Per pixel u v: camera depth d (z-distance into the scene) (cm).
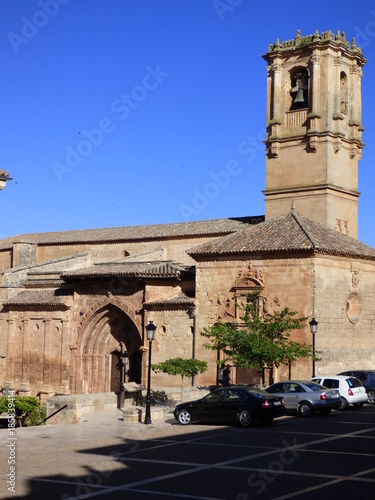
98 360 5941
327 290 4831
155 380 5306
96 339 5925
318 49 5862
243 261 5003
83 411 3838
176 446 2617
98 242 6950
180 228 6512
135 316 5534
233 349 4406
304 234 4959
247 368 4609
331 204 5772
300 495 1783
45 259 7362
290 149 5950
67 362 5928
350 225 6012
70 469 2175
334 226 5803
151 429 3195
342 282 4981
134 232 6800
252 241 5078
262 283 4906
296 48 5950
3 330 6425
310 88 5881
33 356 6169
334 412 3731
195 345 5153
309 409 3484
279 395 3566
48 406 3566
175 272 5403
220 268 5100
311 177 5819
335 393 3603
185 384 5150
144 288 5503
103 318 5841
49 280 6325
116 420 3572
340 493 1795
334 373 4769
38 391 6066
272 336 4319
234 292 5022
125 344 5872
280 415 3250
